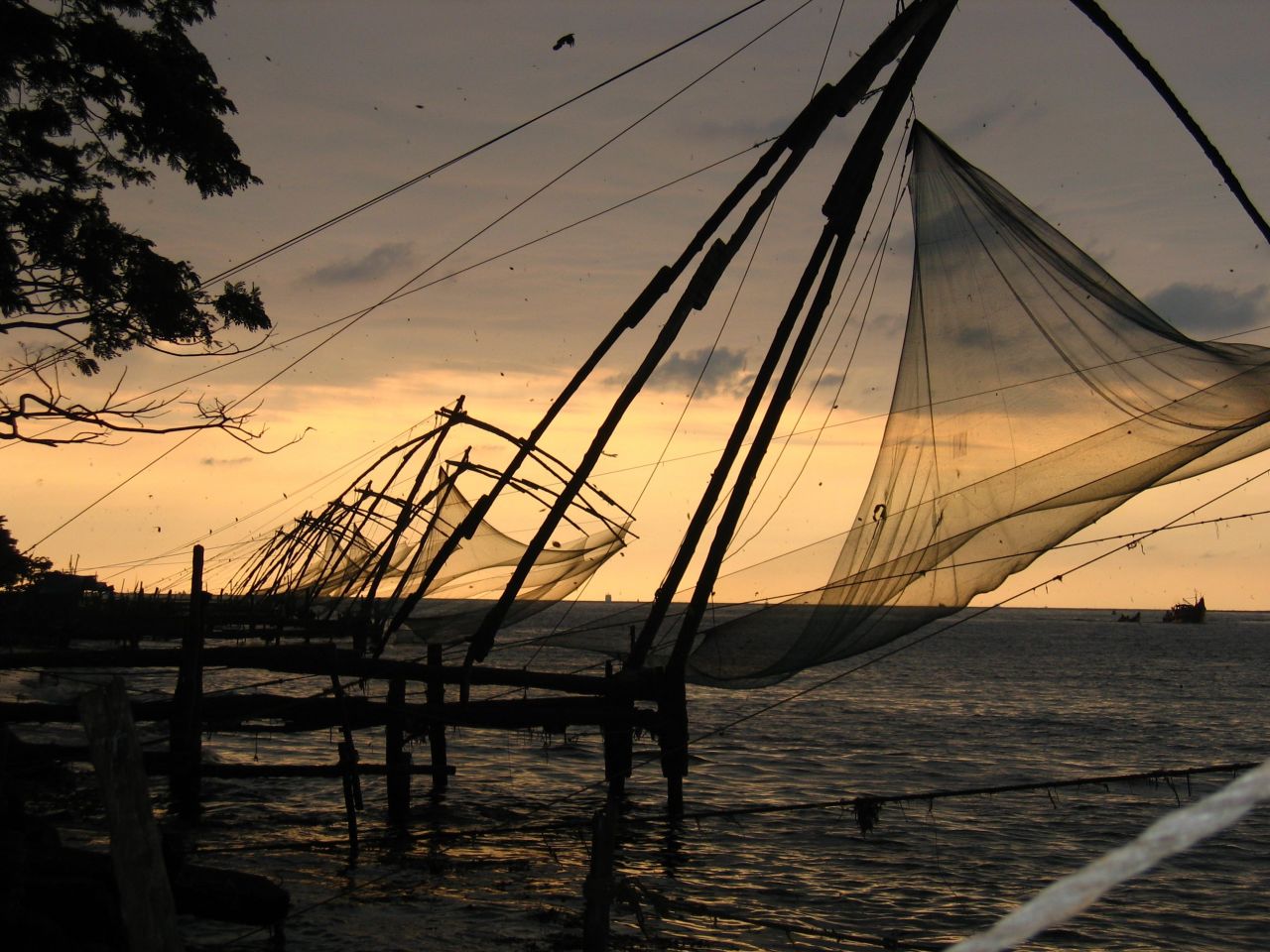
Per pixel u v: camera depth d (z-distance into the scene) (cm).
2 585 3559
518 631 8438
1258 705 4194
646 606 1496
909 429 906
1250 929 1198
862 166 1032
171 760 1343
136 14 1520
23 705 1351
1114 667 6962
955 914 1221
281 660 1392
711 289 1066
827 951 1064
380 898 1155
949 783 2164
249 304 1534
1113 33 800
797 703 4131
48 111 1435
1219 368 811
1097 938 1168
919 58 1033
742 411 1080
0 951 577
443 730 1892
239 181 1562
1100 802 1905
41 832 758
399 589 2833
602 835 692
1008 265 873
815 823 1688
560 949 977
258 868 1276
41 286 1480
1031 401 862
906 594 869
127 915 470
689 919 1149
